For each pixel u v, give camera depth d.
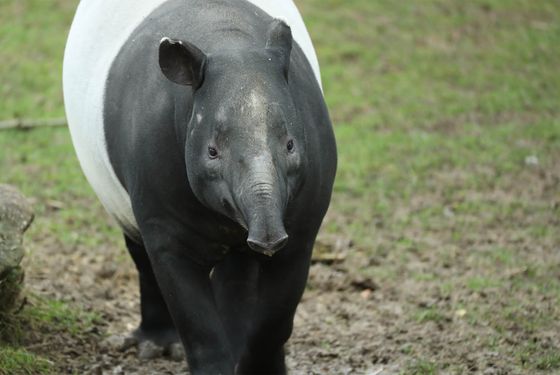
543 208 23.62
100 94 14.00
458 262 20.98
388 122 28.88
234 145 11.06
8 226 15.95
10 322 16.28
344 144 27.33
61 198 23.83
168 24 13.37
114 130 13.52
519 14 36.91
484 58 33.50
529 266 20.45
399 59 32.97
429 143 27.47
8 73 30.67
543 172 25.73
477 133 28.30
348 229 22.64
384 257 21.34
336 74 31.59
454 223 22.97
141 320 17.16
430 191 24.75
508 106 30.17
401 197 24.47
